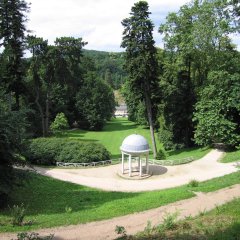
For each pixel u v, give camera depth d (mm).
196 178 34562
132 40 46531
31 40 51688
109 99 94688
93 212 21609
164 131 56688
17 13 42094
